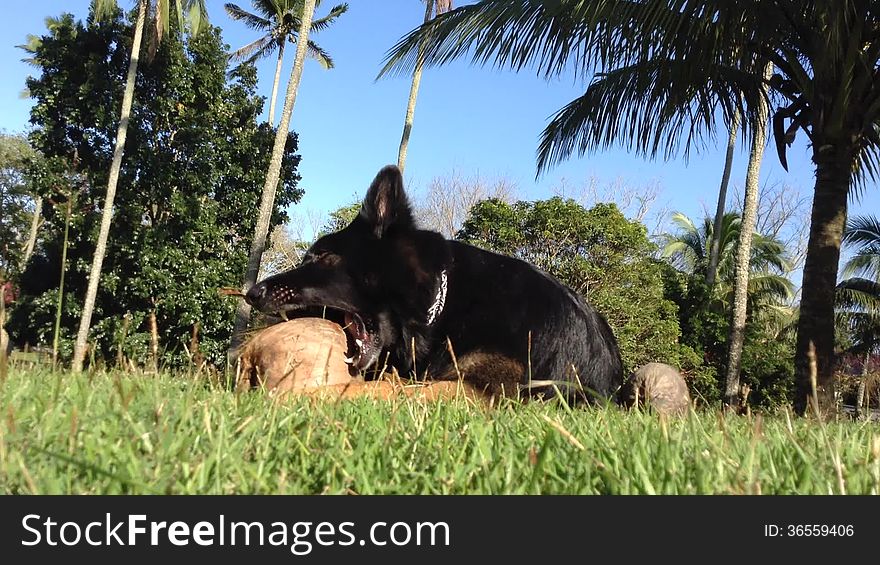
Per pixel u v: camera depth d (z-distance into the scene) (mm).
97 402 2268
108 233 18781
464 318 4246
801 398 8289
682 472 1743
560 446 2016
